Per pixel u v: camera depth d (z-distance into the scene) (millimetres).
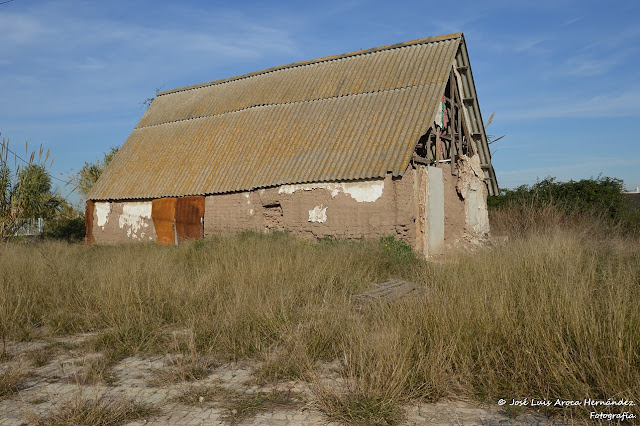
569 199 22047
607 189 22203
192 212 20297
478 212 21422
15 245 14406
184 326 7750
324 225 16953
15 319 7812
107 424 4504
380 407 4590
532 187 24609
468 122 21359
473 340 5691
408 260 12844
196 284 9297
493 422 4492
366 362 5387
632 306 5746
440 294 6902
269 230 18500
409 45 20250
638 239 16156
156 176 22172
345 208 16594
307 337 6398
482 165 22953
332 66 21656
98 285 9516
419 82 18297
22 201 17594
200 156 21641
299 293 8812
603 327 5285
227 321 7203
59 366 6137
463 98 20531
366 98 18969
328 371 5688
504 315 5980
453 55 18609
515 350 5367
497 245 11883
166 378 5594
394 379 4906
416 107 17391
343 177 16531
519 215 20969
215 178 20094
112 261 12281
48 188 19656
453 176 19562
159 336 7117
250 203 18828
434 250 17531
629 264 9234
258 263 10359
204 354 6465
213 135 22219
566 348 5043
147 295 8562
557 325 5531
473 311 6238
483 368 5211
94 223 23359
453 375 5230
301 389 5273
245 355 6297
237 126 21781
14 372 5613
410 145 16125
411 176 16094
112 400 5012
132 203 22312
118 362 6281
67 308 8609
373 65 20359
